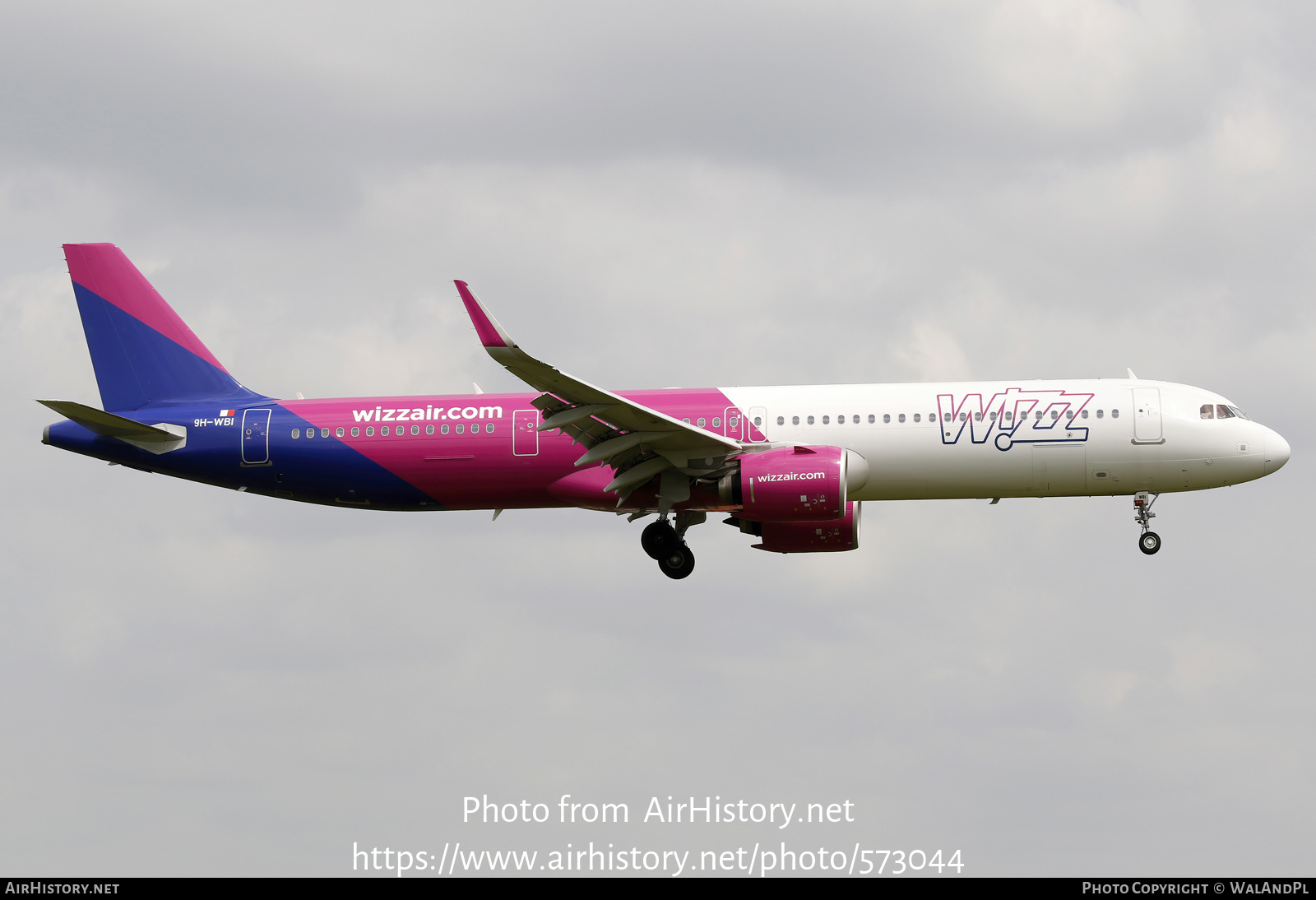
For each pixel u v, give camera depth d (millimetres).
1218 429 72188
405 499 77688
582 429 70688
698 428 73562
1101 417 72500
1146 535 75438
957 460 73000
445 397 77688
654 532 77312
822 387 75438
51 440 79688
